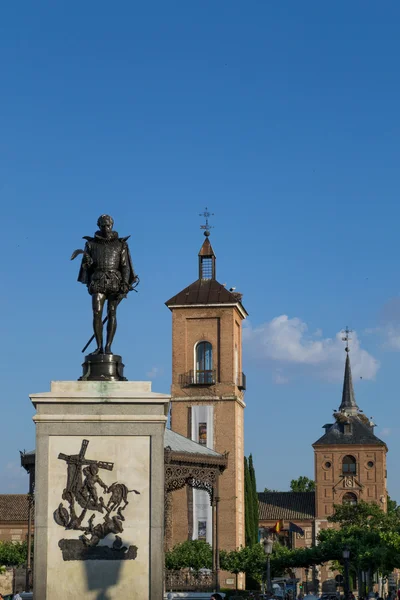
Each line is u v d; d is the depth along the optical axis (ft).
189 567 338.54
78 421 86.07
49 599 84.07
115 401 86.38
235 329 449.06
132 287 92.07
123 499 85.51
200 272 455.22
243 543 436.35
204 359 440.45
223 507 420.77
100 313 90.89
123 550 84.94
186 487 412.36
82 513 85.10
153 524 85.35
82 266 91.81
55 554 84.64
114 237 92.32
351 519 577.43
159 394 86.69
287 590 442.09
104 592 84.33
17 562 429.38
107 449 86.12
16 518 557.74
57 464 85.66
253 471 466.70
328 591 561.43
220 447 429.38
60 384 86.74
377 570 373.40
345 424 651.66
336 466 642.63
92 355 89.81
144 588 84.53
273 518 641.40
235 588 400.47
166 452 239.30
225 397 432.66
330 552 389.39
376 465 639.35
